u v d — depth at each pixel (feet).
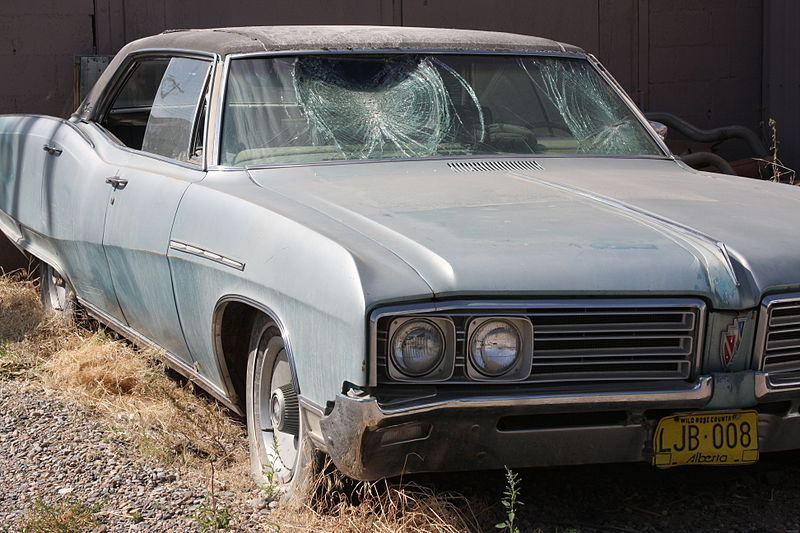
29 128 19.36
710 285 10.21
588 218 11.30
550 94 15.31
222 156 13.47
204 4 27.61
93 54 26.37
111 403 15.37
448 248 10.20
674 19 31.37
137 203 14.56
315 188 12.55
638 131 15.61
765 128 31.78
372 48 14.90
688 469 12.76
